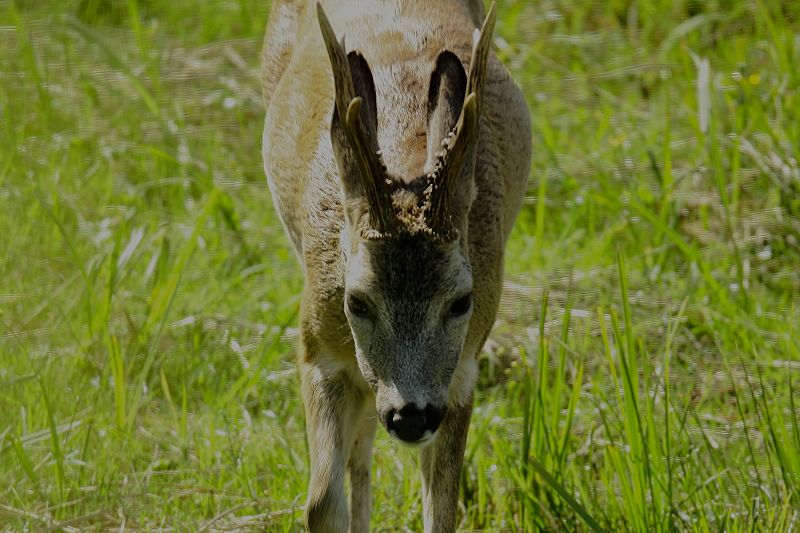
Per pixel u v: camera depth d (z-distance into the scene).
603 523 11.58
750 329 14.42
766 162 16.62
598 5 21.33
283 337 14.81
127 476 12.21
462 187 9.86
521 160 12.05
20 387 13.20
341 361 10.77
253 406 13.92
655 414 13.23
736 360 14.16
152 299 14.66
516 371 14.35
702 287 15.18
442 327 9.63
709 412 13.40
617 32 20.73
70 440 12.62
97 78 20.27
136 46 21.17
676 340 14.55
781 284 15.41
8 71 20.17
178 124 18.91
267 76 13.10
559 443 12.38
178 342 14.59
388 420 9.54
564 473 12.16
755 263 15.70
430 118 9.91
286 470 12.50
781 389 13.52
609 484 11.90
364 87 9.72
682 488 11.95
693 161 16.91
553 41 20.58
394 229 9.41
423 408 9.45
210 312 15.18
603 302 15.12
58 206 16.36
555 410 12.24
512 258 16.09
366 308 9.67
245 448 12.88
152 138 18.75
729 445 12.81
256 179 18.27
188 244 14.63
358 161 9.34
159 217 17.03
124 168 18.31
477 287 10.61
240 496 12.10
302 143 11.34
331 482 10.58
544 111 18.94
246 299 15.52
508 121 11.75
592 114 18.91
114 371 13.02
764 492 11.73
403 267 9.41
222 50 21.11
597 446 13.05
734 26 20.27
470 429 13.40
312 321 10.75
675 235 15.27
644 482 11.23
